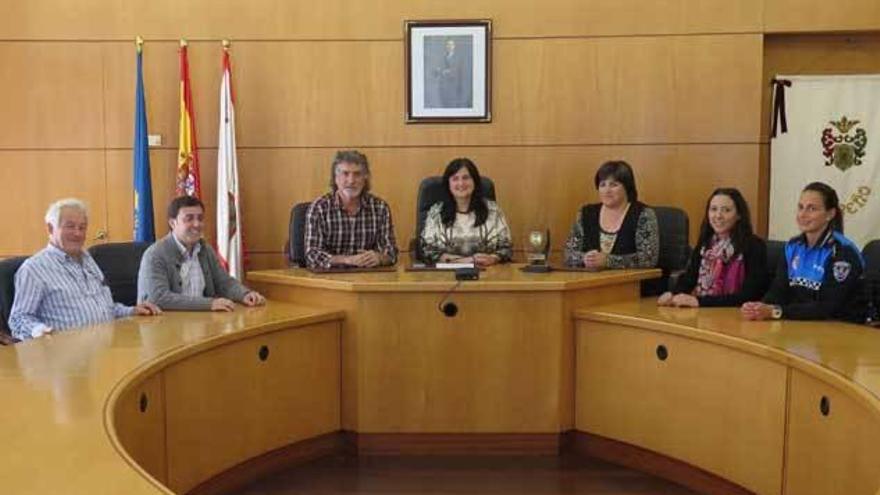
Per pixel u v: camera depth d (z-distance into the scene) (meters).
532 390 3.58
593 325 3.54
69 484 1.46
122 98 5.09
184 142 4.95
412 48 5.04
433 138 5.09
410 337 3.55
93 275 3.33
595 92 5.03
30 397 2.04
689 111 4.99
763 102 5.11
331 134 5.10
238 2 5.04
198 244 3.63
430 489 3.27
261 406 3.26
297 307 3.62
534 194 5.09
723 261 3.57
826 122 5.05
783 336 2.90
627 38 4.99
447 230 4.13
